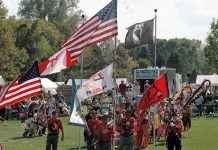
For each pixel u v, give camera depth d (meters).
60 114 54.66
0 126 42.81
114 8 23.11
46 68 22.48
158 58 168.25
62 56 22.81
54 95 64.44
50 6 127.19
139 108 22.16
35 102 40.59
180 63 181.00
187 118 38.62
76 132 38.16
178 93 45.19
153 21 23.73
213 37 105.75
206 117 53.66
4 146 29.50
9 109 50.22
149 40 23.77
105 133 21.17
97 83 21.64
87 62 112.81
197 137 34.59
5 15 92.25
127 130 22.41
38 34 110.38
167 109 33.38
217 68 106.19
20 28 110.19
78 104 21.08
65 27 125.94
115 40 23.08
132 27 24.00
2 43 90.00
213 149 28.44
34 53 110.06
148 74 62.97
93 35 23.00
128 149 22.55
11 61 93.88
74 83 21.02
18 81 18.50
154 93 21.62
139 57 171.75
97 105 29.09
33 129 35.19
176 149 22.41
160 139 32.50
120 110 27.12
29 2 127.56
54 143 22.66
